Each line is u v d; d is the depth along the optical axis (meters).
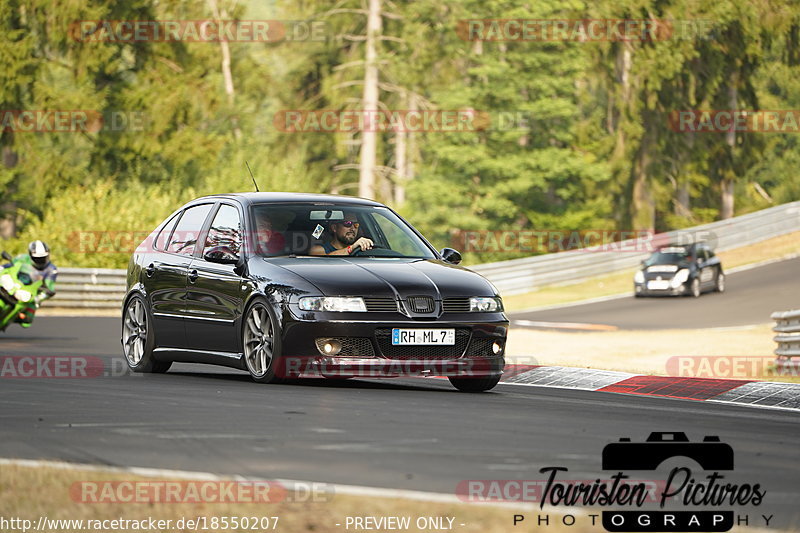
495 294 31.61
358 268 31.05
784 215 151.00
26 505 14.62
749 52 180.25
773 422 26.19
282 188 146.38
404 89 171.12
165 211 110.44
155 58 153.00
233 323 32.03
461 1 166.12
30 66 146.88
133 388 29.48
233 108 178.38
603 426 23.61
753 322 83.69
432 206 162.50
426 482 16.69
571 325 79.19
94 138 154.00
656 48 170.12
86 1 145.00
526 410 26.33
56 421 22.58
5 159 151.50
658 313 93.00
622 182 179.75
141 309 36.09
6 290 53.75
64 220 105.81
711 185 198.62
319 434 21.14
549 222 167.75
